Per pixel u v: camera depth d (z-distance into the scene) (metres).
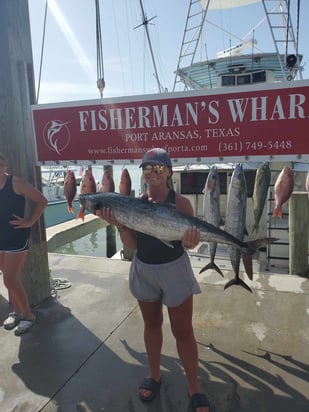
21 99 3.67
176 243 2.20
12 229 3.12
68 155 3.74
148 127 3.40
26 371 2.76
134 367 2.77
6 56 3.51
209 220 2.88
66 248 11.53
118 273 4.87
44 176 17.61
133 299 4.02
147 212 2.12
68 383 2.60
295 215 4.59
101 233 13.15
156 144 3.40
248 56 7.91
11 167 3.63
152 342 2.40
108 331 3.32
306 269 4.63
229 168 6.46
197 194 6.87
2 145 3.59
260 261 6.23
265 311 3.62
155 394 2.42
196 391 2.31
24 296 3.37
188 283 2.21
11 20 3.50
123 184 3.48
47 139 3.79
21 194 3.15
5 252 3.15
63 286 4.39
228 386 2.51
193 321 3.45
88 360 2.87
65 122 3.70
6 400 2.45
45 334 3.29
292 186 2.87
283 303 3.78
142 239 2.23
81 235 9.89
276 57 7.82
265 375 2.62
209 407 2.28
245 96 3.04
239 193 2.73
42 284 3.99
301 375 2.62
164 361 2.81
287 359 2.81
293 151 2.97
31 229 3.81
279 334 3.18
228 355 2.88
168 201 2.27
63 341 3.16
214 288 4.21
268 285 4.27
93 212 2.27
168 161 2.22
